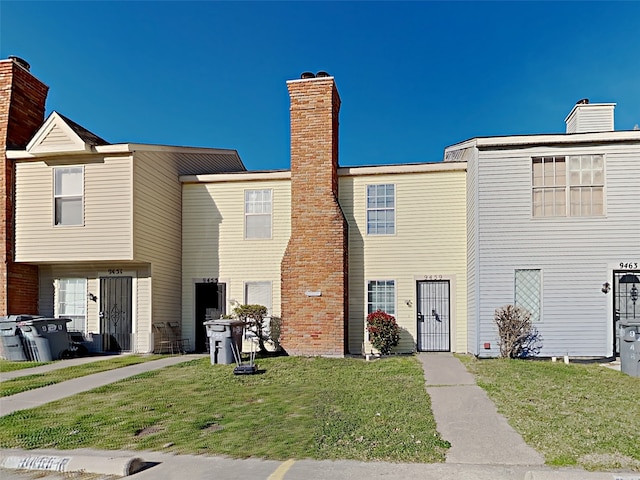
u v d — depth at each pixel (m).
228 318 14.70
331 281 14.62
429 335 15.31
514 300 13.32
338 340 14.44
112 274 15.20
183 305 16.66
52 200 14.42
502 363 12.06
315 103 15.11
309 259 14.79
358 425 7.33
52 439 7.10
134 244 14.02
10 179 14.59
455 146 15.11
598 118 15.30
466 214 15.25
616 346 12.95
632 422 7.17
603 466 5.58
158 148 15.18
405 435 6.84
